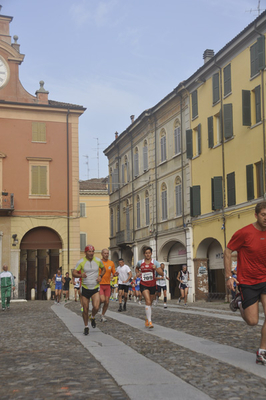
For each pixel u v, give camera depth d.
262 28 26.67
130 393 5.74
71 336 11.90
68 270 39.56
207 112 32.91
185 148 36.06
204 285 33.62
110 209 54.31
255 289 7.20
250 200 27.58
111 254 53.28
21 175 39.44
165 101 38.56
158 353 8.75
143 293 13.23
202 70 32.78
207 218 32.53
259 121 27.08
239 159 28.92
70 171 40.50
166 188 39.34
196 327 13.38
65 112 40.66
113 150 52.94
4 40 40.50
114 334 12.07
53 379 6.73
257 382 6.15
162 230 39.75
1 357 8.91
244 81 28.56
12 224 38.75
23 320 17.69
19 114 39.88
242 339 10.43
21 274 49.25
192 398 5.45
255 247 7.14
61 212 39.91
